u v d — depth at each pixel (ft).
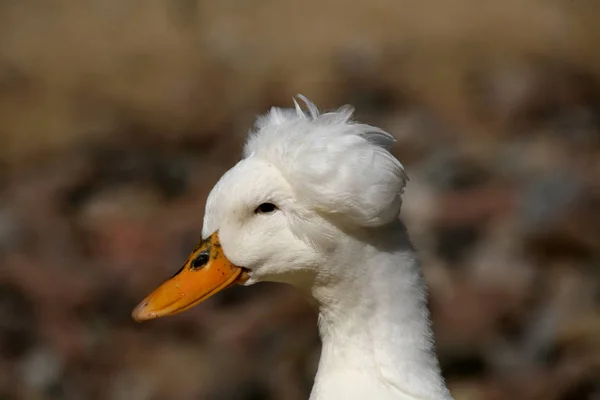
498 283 42.91
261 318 42.60
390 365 18.90
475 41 66.49
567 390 37.65
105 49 67.72
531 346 39.86
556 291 42.39
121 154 57.62
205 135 59.36
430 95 61.57
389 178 17.97
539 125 58.65
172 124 60.85
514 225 46.34
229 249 19.56
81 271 47.14
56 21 70.03
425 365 18.98
